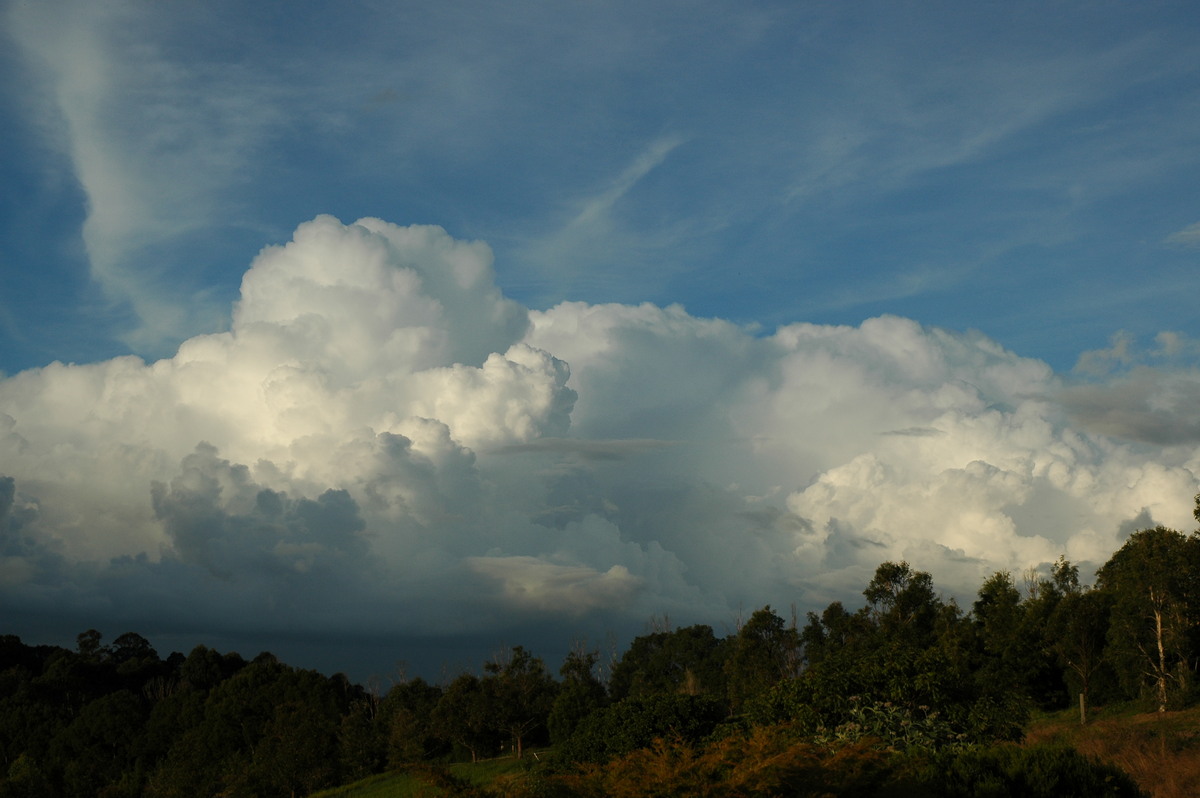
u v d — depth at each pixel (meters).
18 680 110.56
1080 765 16.70
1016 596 74.94
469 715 79.62
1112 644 55.88
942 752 18.84
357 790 76.88
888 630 69.25
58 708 105.44
